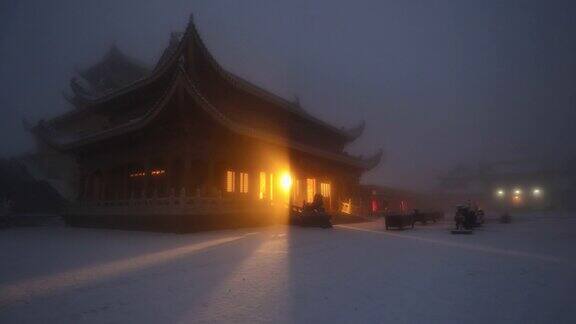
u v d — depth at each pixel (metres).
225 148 22.58
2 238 17.47
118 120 28.52
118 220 22.70
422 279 8.11
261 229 20.88
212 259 10.39
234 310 5.91
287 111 30.08
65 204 27.97
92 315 5.73
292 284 7.55
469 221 20.81
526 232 20.17
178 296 6.71
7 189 31.23
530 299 6.65
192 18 20.66
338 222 28.67
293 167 29.22
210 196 20.86
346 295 6.79
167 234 18.20
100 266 9.60
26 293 7.02
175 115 20.38
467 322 5.44
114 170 26.64
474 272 8.90
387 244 14.23
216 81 24.05
